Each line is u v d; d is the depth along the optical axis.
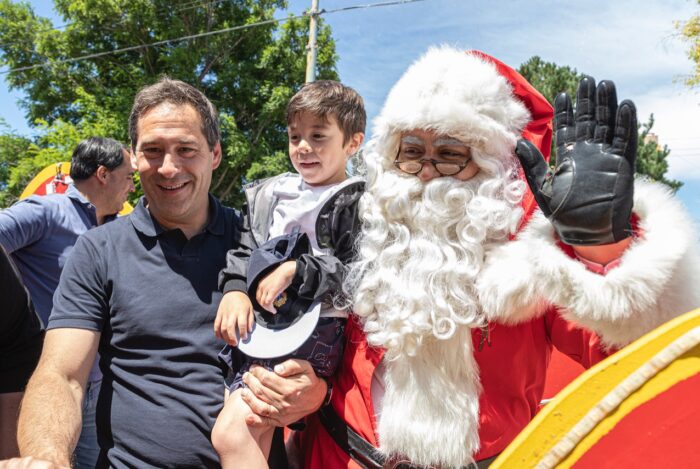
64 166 4.73
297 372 1.70
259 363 1.77
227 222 2.18
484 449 1.61
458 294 1.59
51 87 17.53
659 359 1.14
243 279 1.89
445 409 1.57
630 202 1.33
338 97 2.49
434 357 1.62
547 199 1.40
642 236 1.39
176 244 2.01
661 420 1.14
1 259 1.93
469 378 1.61
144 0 16.19
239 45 16.77
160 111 1.97
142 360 1.91
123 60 17.39
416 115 1.65
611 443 1.17
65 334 1.87
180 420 1.85
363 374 1.71
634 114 1.31
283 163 15.46
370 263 1.75
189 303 1.95
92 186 3.44
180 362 1.91
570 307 1.41
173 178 1.94
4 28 17.42
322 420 1.82
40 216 3.15
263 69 16.58
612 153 1.33
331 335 1.78
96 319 1.93
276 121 16.33
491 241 1.69
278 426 1.79
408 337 1.60
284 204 2.20
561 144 1.41
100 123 15.50
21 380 2.02
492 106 1.67
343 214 1.91
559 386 2.23
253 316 1.81
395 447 1.59
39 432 1.61
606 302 1.33
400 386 1.62
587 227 1.33
